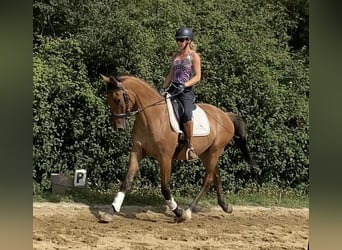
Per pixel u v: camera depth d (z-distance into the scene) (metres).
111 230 6.89
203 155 8.20
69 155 9.23
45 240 6.13
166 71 9.71
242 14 11.78
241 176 10.14
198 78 7.49
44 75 8.83
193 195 9.67
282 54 10.96
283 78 10.88
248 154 8.66
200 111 7.93
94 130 9.21
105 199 8.82
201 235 6.90
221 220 8.03
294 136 10.26
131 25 9.41
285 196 10.00
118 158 9.39
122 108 7.20
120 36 9.38
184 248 6.13
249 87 9.98
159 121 7.35
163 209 8.55
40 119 8.84
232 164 9.96
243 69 10.05
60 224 7.02
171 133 7.41
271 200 9.65
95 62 9.55
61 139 9.11
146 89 7.41
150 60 9.70
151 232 6.92
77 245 6.01
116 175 9.51
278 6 13.05
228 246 6.36
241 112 9.95
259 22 11.56
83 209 8.04
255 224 7.82
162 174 7.45
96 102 9.13
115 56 9.45
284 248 6.35
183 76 7.53
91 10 10.34
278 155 10.18
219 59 10.09
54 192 8.84
